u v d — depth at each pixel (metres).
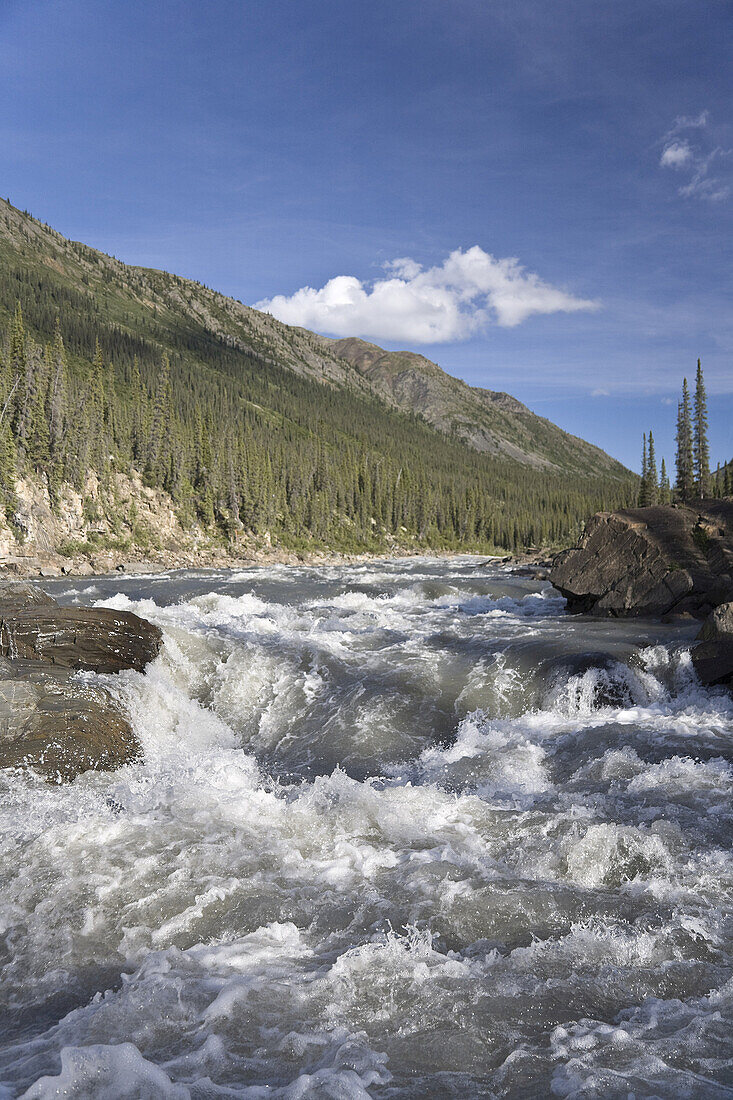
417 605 32.88
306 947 6.00
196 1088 4.18
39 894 6.96
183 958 5.82
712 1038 4.63
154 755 12.84
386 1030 4.79
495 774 11.42
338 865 7.63
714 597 23.55
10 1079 4.28
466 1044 4.61
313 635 19.59
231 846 8.12
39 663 14.27
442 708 15.29
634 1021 4.85
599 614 26.31
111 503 95.75
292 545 115.75
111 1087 4.16
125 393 171.00
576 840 7.92
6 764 10.56
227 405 199.38
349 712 15.06
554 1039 4.65
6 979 5.66
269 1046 4.62
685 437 77.81
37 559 74.50
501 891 6.91
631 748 11.81
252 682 16.52
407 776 12.12
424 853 7.94
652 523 27.92
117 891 7.01
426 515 152.75
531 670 16.39
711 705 14.79
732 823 8.41
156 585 52.56
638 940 5.91
